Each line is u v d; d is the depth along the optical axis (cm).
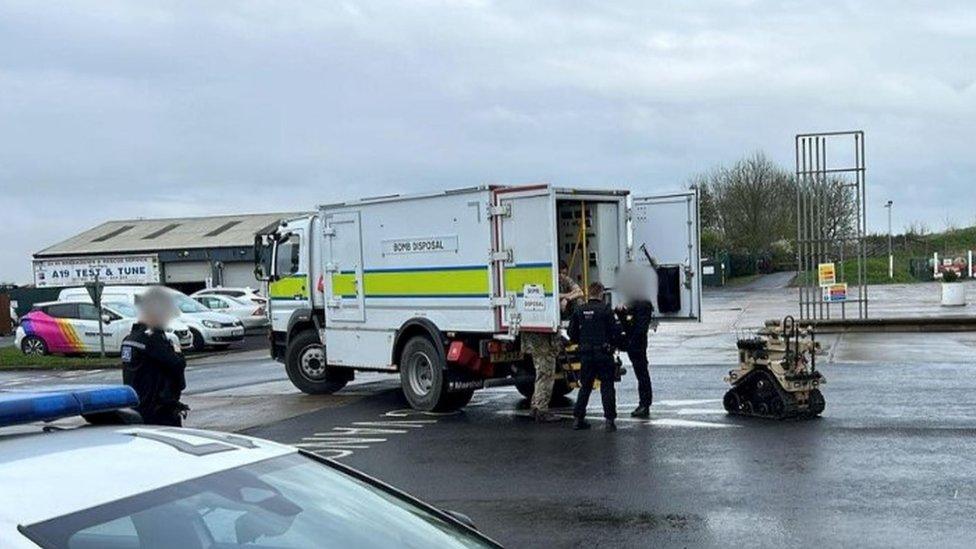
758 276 6334
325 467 328
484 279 1243
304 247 1564
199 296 3294
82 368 2491
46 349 2777
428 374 1340
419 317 1334
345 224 1452
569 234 1293
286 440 1163
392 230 1372
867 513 729
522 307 1203
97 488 256
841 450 952
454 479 911
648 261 1292
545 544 685
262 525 278
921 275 5534
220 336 2759
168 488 266
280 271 1625
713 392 1393
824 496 783
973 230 7175
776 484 829
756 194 6600
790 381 1124
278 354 1661
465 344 1284
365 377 1842
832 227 3344
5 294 4394
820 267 2366
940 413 1144
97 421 339
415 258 1339
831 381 1453
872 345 2008
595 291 1141
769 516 731
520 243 1202
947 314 2802
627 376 1620
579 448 1027
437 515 335
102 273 5031
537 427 1177
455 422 1245
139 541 247
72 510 242
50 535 232
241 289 3534
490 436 1127
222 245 5119
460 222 1270
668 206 1288
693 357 1900
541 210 1178
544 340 1215
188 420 1359
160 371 810
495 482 891
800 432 1053
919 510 732
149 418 803
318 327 1562
